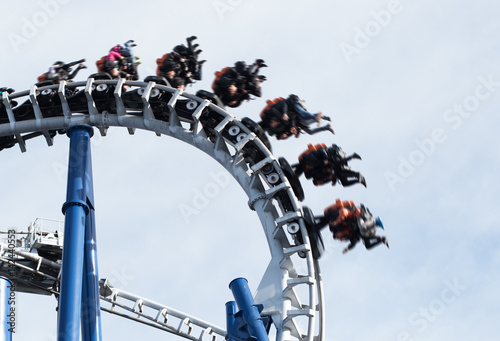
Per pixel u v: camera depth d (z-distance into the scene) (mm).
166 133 90250
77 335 72438
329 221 84688
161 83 91125
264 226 85500
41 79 94312
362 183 86625
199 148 89250
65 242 77500
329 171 86562
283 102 88312
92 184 83375
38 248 91312
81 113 93500
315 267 84500
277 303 81438
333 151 86500
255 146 88875
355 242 85062
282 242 85188
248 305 79875
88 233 81188
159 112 92938
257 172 86688
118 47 95062
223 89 90188
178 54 92875
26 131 91750
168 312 98000
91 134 86500
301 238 85062
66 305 73312
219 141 88438
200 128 89250
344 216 83938
